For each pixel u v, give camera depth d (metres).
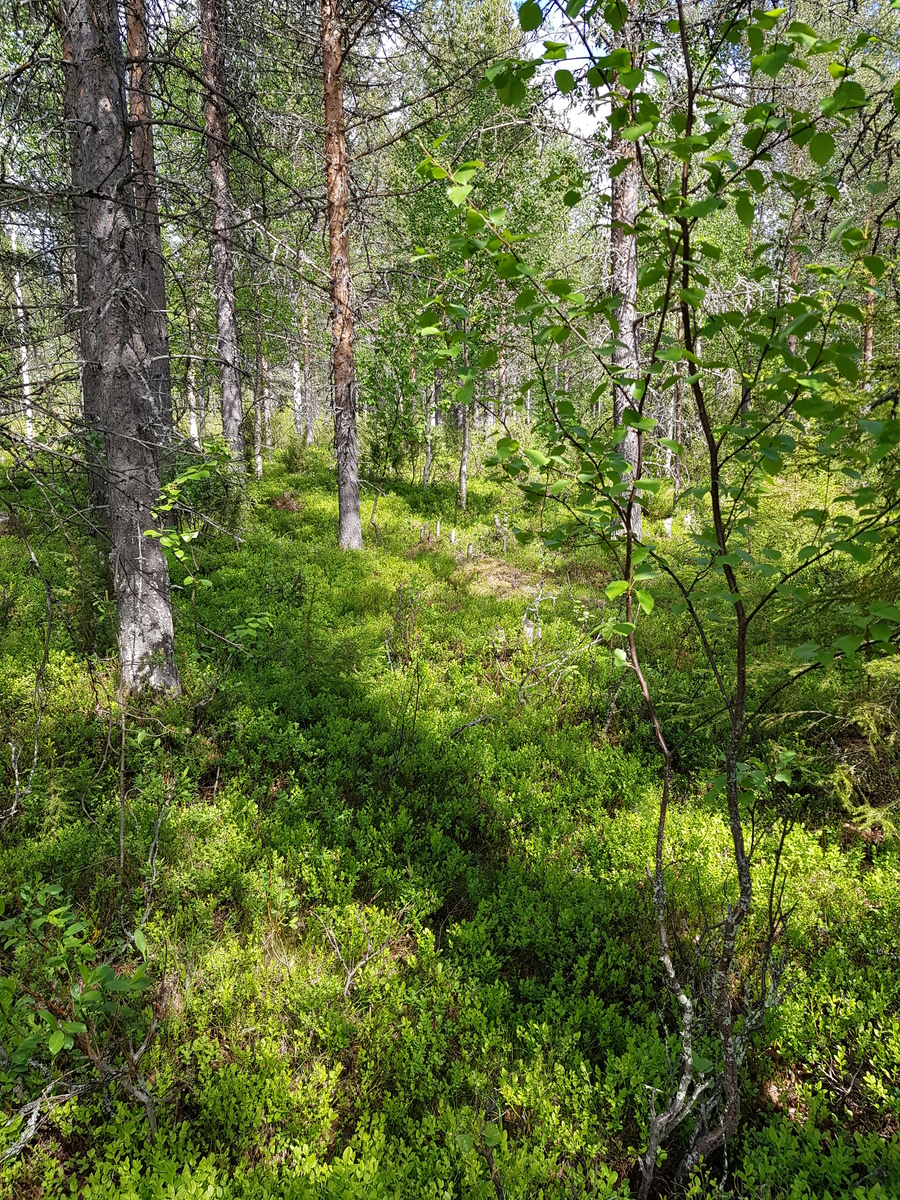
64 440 5.02
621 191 8.66
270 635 7.94
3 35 6.62
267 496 15.45
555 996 3.60
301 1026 3.52
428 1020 3.41
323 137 11.94
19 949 3.42
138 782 5.04
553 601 9.62
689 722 6.00
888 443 1.65
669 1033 3.43
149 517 6.05
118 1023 3.24
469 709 6.88
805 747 5.33
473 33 12.50
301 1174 2.65
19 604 7.57
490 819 5.25
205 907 4.05
